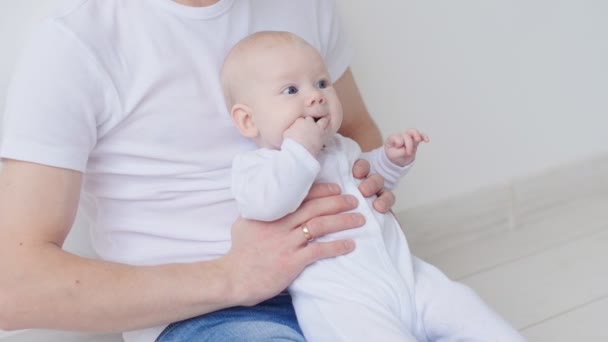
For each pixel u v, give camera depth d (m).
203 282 1.07
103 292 1.03
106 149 1.13
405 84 1.95
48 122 1.04
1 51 1.38
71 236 1.52
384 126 1.93
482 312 1.13
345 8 1.80
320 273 1.11
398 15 1.90
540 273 2.00
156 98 1.14
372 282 1.11
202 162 1.19
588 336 1.70
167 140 1.16
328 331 1.08
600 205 2.41
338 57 1.48
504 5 2.11
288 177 1.06
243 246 1.11
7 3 1.36
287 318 1.16
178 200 1.18
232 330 1.08
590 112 2.41
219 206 1.20
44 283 1.01
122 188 1.17
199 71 1.17
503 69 2.16
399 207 2.02
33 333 1.52
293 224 1.12
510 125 2.21
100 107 1.09
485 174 2.19
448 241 2.14
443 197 2.11
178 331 1.11
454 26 2.02
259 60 1.14
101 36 1.09
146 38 1.13
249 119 1.17
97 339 1.59
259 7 1.28
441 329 1.13
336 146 1.22
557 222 2.31
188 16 1.16
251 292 1.09
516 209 2.27
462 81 2.07
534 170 2.31
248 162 1.13
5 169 1.06
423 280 1.17
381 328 1.05
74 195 1.08
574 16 2.29
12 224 1.03
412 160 1.27
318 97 1.12
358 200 1.18
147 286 1.04
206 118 1.18
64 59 1.06
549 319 1.78
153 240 1.19
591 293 1.89
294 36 1.19
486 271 2.02
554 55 2.27
